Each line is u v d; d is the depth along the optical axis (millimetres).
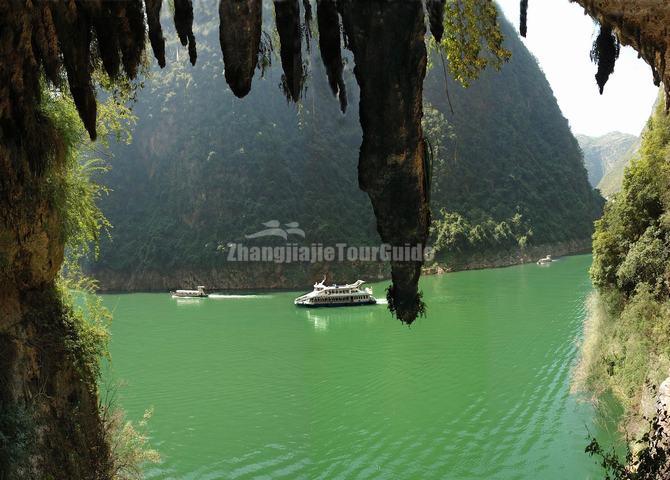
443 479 13055
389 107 5102
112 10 6246
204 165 66375
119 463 10875
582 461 13172
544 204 75625
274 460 14672
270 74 69938
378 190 5262
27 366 9281
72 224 10484
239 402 19438
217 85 71688
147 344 29219
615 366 16688
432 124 69875
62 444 9336
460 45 6426
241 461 14711
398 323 31609
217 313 38531
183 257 61000
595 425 14891
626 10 6090
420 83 5145
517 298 37344
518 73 92500
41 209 9359
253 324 33969
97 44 6871
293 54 5492
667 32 6078
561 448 13969
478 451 14445
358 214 66500
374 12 4988
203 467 14367
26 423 8625
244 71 5082
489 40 6430
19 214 8898
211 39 74438
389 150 5172
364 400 18953
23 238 9086
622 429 13906
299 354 25750
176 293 48156
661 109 20375
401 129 5133
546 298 36844
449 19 6355
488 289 42156
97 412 10602
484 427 15922
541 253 67625
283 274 58781
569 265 57969
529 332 27016
